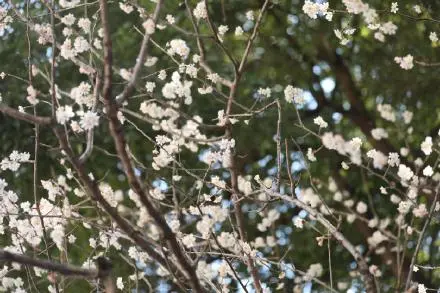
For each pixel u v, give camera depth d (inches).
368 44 332.5
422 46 309.9
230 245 207.8
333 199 320.5
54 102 153.6
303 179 323.3
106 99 149.3
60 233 205.8
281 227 324.8
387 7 259.8
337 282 320.5
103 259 149.0
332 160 330.0
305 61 350.6
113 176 313.6
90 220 201.2
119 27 304.5
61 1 209.3
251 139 314.2
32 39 295.0
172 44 215.8
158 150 244.8
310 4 212.7
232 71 309.3
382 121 339.9
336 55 352.2
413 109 329.7
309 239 323.3
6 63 297.0
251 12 245.8
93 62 191.2
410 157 285.7
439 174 255.3
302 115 345.1
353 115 345.7
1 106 145.6
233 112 294.7
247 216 313.6
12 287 234.1
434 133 322.3
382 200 328.8
